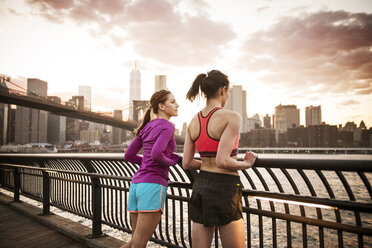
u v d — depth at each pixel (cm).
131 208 197
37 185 508
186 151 169
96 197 337
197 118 162
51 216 435
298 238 916
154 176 188
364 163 133
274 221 184
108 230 635
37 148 18688
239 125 143
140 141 209
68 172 389
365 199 2200
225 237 147
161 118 198
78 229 362
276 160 162
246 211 200
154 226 189
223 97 162
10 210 509
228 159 139
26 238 355
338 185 3278
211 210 145
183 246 247
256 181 3078
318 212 166
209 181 150
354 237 993
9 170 615
